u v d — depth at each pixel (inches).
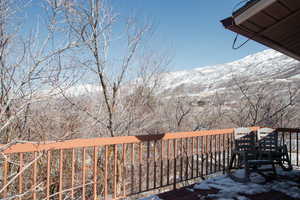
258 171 154.7
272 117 363.6
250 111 364.8
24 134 155.8
